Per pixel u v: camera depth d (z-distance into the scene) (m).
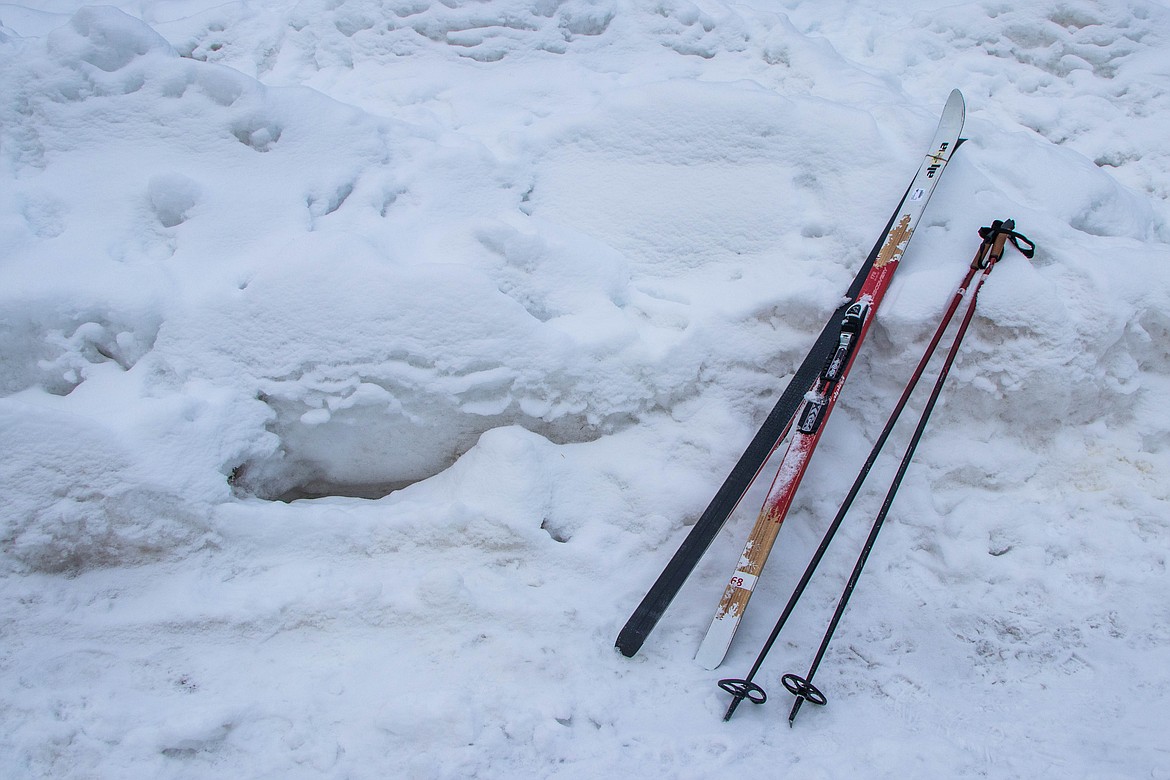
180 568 2.61
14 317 2.72
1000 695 2.46
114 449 2.57
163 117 3.30
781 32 4.18
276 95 3.37
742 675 2.51
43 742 2.20
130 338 2.81
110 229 3.01
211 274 2.96
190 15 5.20
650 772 2.23
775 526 2.63
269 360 2.85
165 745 2.20
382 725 2.29
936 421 3.07
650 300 3.20
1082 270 3.02
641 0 4.32
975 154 3.60
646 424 3.05
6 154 3.18
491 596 2.61
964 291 2.98
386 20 4.28
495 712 2.35
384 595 2.59
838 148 3.37
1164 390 3.08
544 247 3.15
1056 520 2.93
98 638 2.47
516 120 3.84
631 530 2.89
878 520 2.62
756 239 3.33
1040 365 2.93
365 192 3.25
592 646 2.56
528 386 2.91
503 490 2.77
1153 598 2.70
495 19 4.20
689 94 3.51
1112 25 4.41
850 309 2.89
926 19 4.73
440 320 2.87
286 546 2.68
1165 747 2.25
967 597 2.77
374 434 2.95
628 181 3.47
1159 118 4.14
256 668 2.44
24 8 5.35
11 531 2.54
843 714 2.41
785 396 2.91
